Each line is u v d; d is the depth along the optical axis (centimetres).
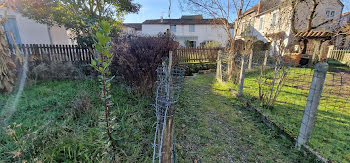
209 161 187
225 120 281
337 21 895
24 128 215
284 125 250
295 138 212
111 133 188
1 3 373
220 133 242
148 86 333
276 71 321
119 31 670
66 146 179
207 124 266
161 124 161
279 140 226
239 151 204
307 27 942
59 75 459
